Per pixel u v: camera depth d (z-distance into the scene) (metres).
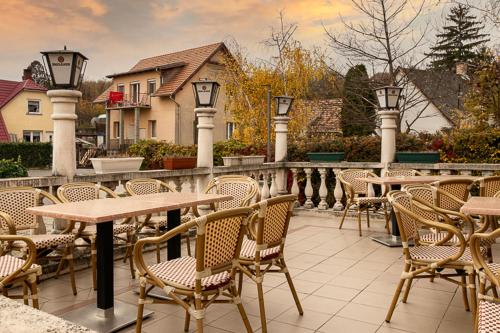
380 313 3.34
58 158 4.46
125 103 27.16
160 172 5.67
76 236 3.80
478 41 12.62
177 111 25.64
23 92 31.56
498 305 2.16
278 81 15.15
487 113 9.38
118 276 4.28
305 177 8.70
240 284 3.60
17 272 2.61
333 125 15.75
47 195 3.88
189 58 26.69
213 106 6.62
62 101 4.43
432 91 13.59
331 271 4.48
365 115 13.40
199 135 6.59
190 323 3.16
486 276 2.36
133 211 3.02
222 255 2.54
